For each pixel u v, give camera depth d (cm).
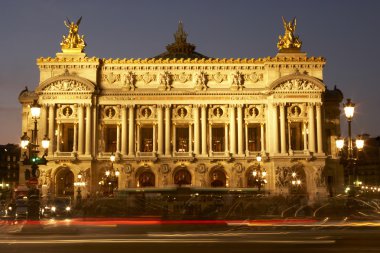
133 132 13412
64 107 13425
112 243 3703
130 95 13475
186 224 5225
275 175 13100
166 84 13512
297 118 13450
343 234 4147
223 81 13650
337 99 14812
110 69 13662
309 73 13600
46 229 4666
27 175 5625
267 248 3403
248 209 7231
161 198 7706
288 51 13812
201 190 8519
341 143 5991
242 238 3938
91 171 13175
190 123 13538
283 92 13350
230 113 13500
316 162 13200
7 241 3878
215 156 13300
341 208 7006
